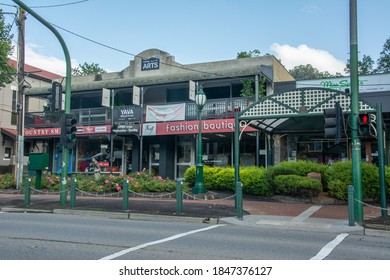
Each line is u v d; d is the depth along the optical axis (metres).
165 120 21.55
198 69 24.20
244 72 20.25
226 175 17.94
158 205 14.54
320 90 13.20
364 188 15.38
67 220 11.91
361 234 10.19
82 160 26.50
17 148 20.38
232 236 9.38
